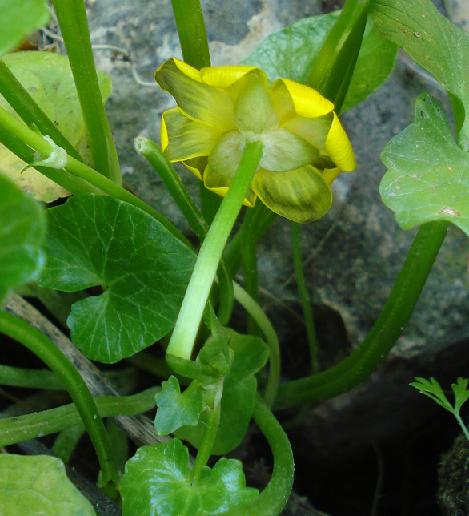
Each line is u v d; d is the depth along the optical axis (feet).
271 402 0.70
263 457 0.78
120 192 0.55
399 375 0.72
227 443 0.60
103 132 0.62
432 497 0.80
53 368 0.51
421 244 0.58
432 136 0.50
